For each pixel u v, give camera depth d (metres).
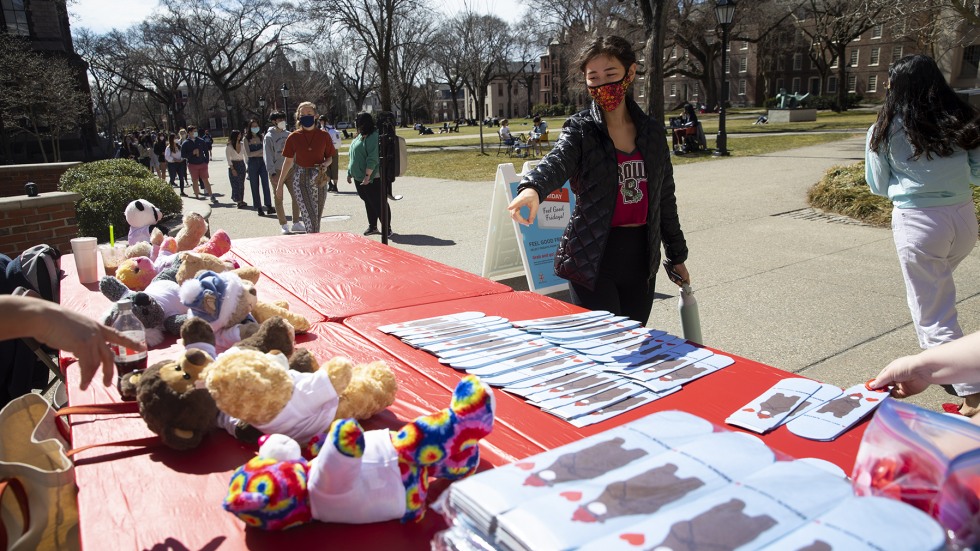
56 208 7.89
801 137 23.98
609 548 0.85
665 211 3.15
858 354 4.34
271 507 1.30
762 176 13.49
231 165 12.63
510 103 94.38
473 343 2.53
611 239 3.02
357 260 4.24
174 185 19.41
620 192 2.94
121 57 59.91
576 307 3.10
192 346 1.91
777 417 1.82
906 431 1.14
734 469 1.04
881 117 3.63
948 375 1.76
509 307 3.14
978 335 1.75
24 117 26.39
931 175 3.46
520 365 2.28
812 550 0.83
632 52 2.79
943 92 3.41
